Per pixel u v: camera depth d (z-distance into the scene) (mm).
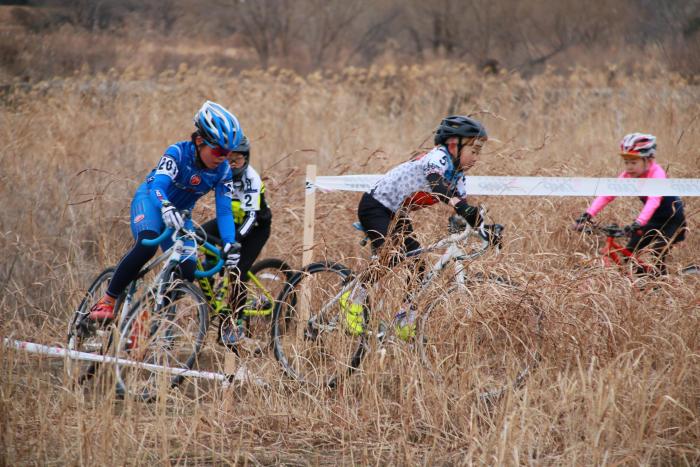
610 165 28250
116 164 28500
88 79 42656
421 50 75125
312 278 17438
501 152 26094
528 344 15961
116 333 14516
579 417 14078
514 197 23484
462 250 16859
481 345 15945
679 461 13664
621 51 64938
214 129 15461
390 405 15398
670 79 40312
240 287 17969
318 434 14812
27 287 20891
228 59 73062
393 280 16312
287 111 36906
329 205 22531
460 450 14086
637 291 16797
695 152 28562
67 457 13102
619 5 67188
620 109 36906
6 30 53062
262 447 14422
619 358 14820
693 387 14789
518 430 13406
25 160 27484
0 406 13836
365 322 16328
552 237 22062
